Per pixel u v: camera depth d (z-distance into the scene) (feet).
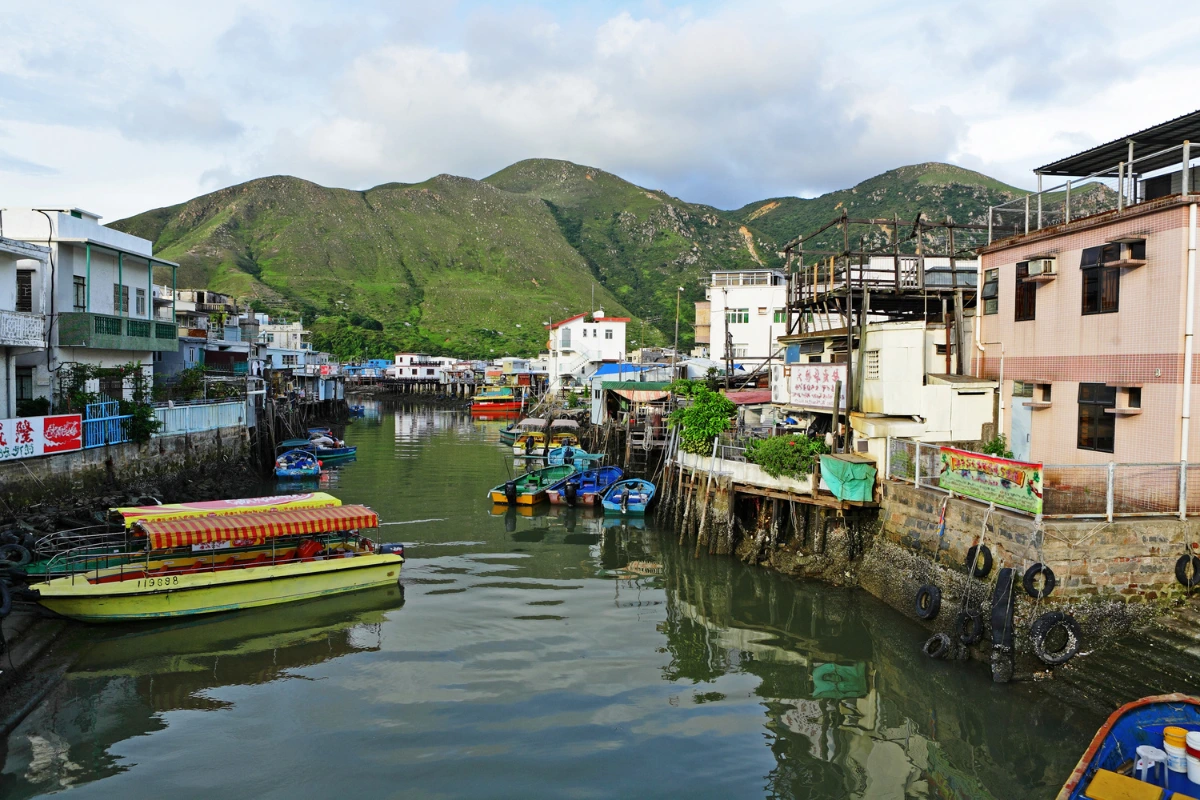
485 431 252.21
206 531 65.92
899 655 56.80
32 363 100.89
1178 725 35.55
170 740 45.44
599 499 121.60
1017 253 70.38
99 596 61.77
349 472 156.15
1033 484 50.83
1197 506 52.39
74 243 106.93
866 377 82.43
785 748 45.16
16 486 80.53
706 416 97.76
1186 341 52.90
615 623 66.54
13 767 42.24
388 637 62.69
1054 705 46.16
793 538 82.43
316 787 40.60
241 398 152.05
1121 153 63.87
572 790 40.47
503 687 53.26
